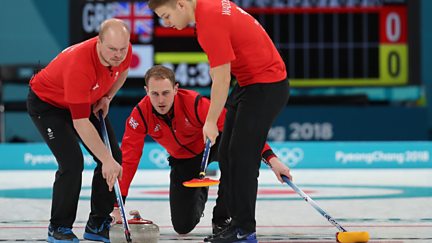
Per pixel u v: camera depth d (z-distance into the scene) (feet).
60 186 29.01
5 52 69.21
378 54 66.74
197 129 31.60
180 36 66.18
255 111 27.40
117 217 30.55
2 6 69.05
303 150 65.92
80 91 27.61
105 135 29.55
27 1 69.10
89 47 27.91
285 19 66.03
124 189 31.14
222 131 29.35
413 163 66.49
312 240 30.19
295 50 66.28
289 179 29.17
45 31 69.31
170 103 30.35
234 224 27.78
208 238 28.78
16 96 69.05
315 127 68.08
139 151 31.42
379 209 40.06
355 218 36.76
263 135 27.63
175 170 32.91
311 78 66.64
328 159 66.08
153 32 66.08
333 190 49.85
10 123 68.85
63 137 29.04
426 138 68.90
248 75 27.63
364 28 66.49
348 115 67.87
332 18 66.23
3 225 34.68
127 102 67.72
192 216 32.19
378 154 66.28
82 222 35.86
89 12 66.64
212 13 26.30
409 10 66.80
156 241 27.68
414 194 47.14
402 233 31.65
